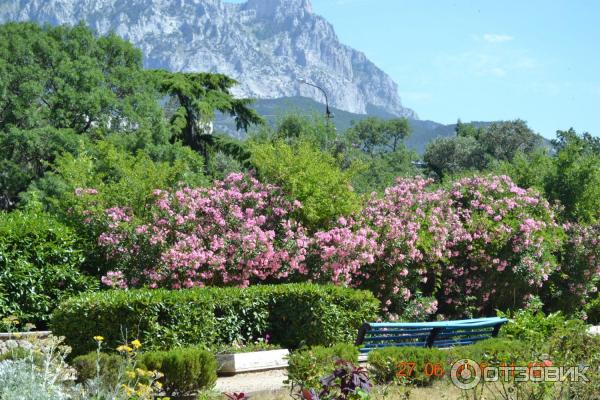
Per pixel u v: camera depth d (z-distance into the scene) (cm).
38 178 3064
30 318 1212
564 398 653
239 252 1345
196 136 3938
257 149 1532
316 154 1597
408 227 1547
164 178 1472
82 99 3139
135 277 1323
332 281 1409
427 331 1076
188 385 838
